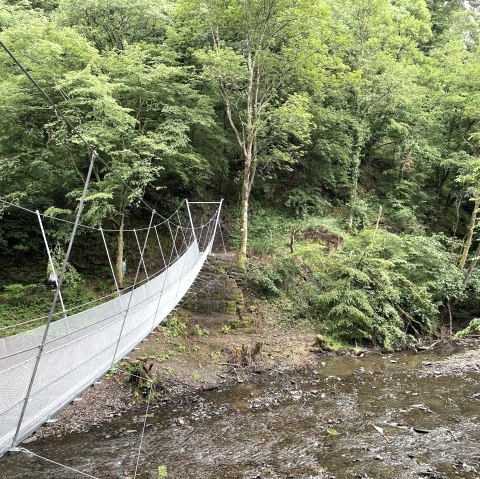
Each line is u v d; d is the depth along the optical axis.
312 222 17.55
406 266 14.56
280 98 15.50
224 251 15.74
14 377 3.55
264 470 6.13
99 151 11.94
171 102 13.24
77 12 14.30
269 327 12.87
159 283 8.13
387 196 20.69
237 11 13.61
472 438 7.04
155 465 6.34
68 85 10.85
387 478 5.84
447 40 25.00
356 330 12.84
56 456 6.66
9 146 11.95
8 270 13.20
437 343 13.56
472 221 15.82
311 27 13.73
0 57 11.24
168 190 16.94
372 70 18.27
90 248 14.58
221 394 9.11
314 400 8.81
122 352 5.75
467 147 19.98
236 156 18.48
